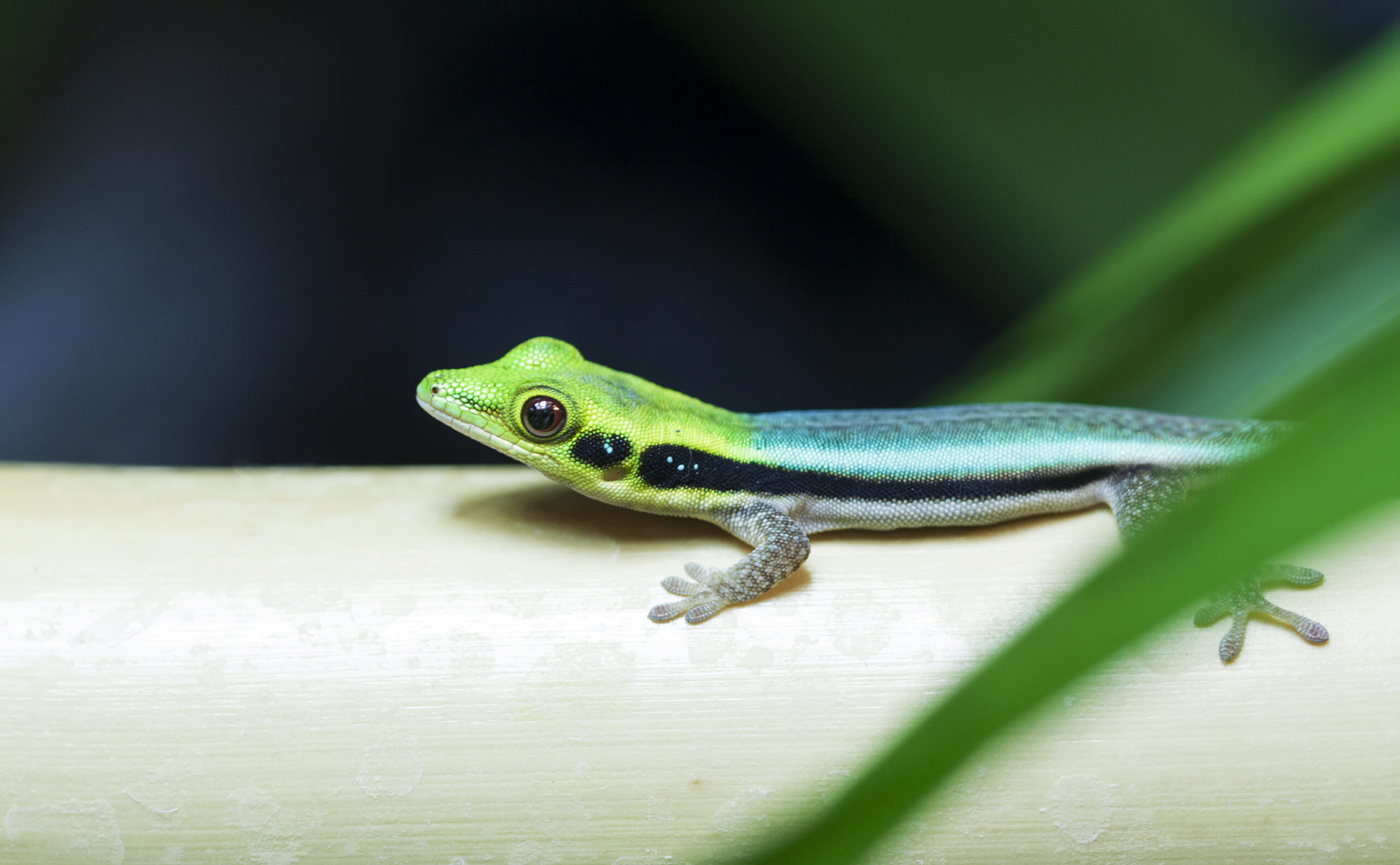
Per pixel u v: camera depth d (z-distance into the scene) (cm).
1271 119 21
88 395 30
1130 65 21
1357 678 22
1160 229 21
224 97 30
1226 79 21
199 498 23
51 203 29
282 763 22
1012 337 24
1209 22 21
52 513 23
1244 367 23
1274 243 21
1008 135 22
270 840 22
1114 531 23
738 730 22
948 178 23
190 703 22
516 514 23
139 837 22
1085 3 21
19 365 30
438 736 22
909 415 24
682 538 23
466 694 22
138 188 30
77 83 29
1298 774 22
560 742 22
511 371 23
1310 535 8
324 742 22
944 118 22
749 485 23
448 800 22
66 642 22
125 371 30
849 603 22
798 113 28
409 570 22
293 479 24
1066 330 22
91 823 22
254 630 22
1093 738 22
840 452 23
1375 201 22
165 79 30
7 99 25
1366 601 22
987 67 22
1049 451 23
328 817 22
